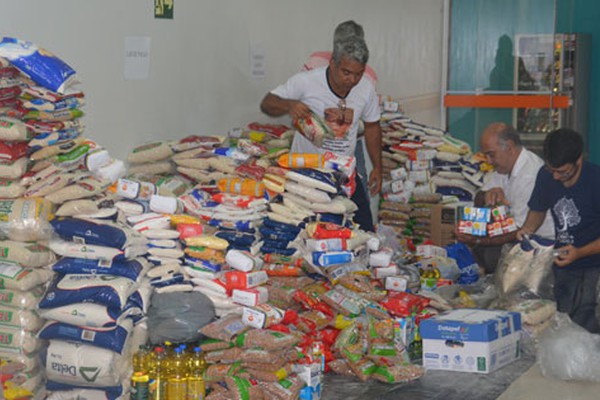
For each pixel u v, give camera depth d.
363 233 4.91
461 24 9.53
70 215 3.92
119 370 3.87
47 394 3.97
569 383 4.31
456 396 4.11
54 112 3.83
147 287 4.07
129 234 3.96
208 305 4.17
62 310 3.83
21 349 3.80
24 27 4.29
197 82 5.57
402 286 4.93
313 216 4.77
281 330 4.11
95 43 4.74
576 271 5.13
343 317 4.56
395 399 4.07
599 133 10.45
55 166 3.85
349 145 5.57
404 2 8.56
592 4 10.41
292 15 6.57
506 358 4.60
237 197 4.70
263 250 4.64
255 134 5.71
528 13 9.37
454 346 4.47
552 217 5.27
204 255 4.24
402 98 8.62
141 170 5.08
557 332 4.52
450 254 6.14
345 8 7.38
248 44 6.06
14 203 3.80
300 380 4.02
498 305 5.09
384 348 4.37
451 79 9.61
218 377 4.02
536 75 9.42
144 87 5.12
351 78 5.29
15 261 3.79
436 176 7.20
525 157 5.70
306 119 5.38
